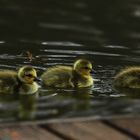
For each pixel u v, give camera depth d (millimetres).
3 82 15234
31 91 15070
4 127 10500
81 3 26250
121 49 19516
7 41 20406
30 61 17375
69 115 12906
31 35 21438
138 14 24891
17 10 24906
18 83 15273
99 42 20625
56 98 14477
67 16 24312
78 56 18219
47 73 15852
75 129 10430
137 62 17625
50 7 25469
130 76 15719
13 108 13516
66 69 16031
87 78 15766
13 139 10055
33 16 24141
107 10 25312
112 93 14977
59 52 18672
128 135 10266
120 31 22531
